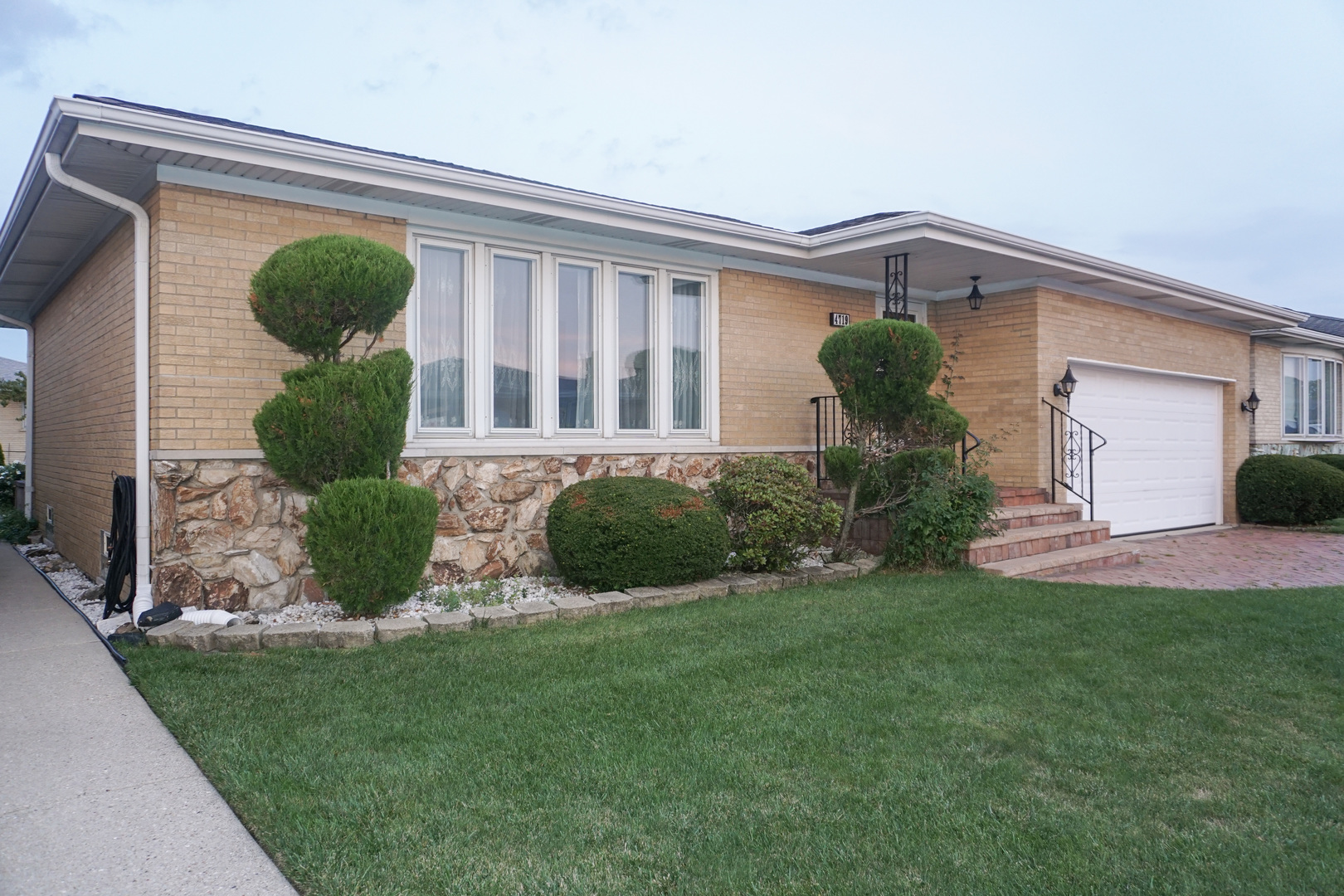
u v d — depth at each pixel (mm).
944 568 8031
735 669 4836
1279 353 15336
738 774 3445
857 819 3074
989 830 3008
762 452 9320
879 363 7945
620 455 8219
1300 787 3391
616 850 2840
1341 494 12961
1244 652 5250
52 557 9578
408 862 2762
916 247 8711
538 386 7887
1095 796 3295
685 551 6887
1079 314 10883
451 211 7297
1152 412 12312
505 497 7492
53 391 10148
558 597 6668
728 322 9086
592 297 8297
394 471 6680
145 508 6109
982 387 10820
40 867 2791
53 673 4949
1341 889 2654
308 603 6531
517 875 2684
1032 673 4805
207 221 6215
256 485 6387
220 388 6250
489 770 3465
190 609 6082
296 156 6113
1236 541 11414
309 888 2617
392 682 4598
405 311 7105
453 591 6672
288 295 5613
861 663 4973
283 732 3889
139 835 3010
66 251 8391
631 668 4855
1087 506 10945
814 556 8586
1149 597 6820
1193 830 3025
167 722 4043
